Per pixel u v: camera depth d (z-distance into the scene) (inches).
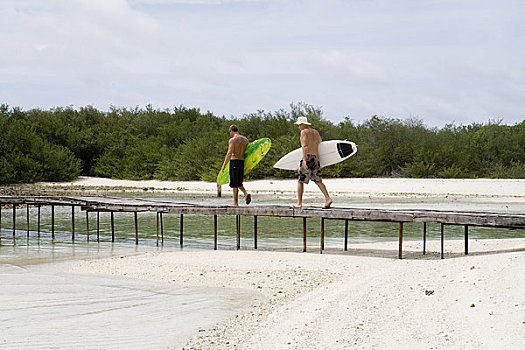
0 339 240.1
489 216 413.7
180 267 415.2
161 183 1574.8
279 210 491.5
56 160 1656.0
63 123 1948.8
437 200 1037.2
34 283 362.9
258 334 238.1
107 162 1818.4
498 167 1453.0
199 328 255.3
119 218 832.3
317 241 569.9
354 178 1454.2
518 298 258.7
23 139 1646.2
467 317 238.5
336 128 1599.4
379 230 666.8
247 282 360.5
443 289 294.2
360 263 415.8
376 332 227.6
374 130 1579.7
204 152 1632.6
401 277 338.3
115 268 418.0
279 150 1475.1
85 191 1353.3
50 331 252.1
